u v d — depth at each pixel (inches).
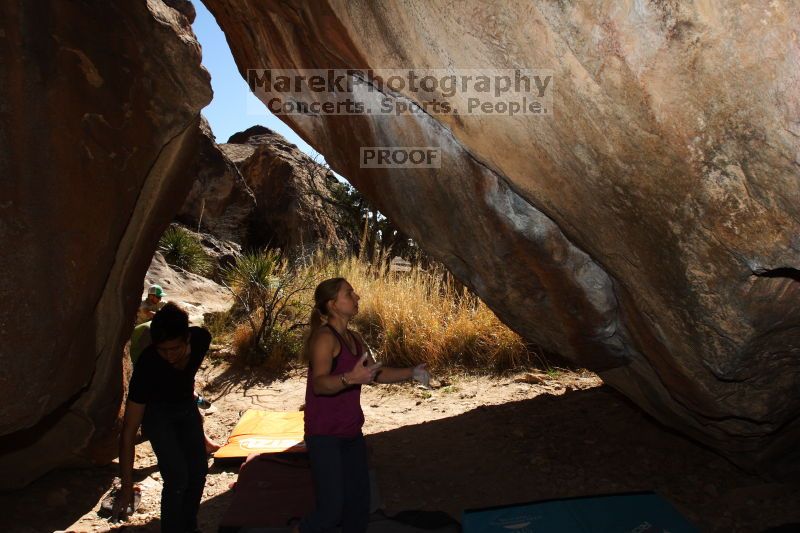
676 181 97.0
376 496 159.3
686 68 85.4
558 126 104.7
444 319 295.9
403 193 157.8
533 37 94.8
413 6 105.4
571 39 91.4
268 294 335.6
